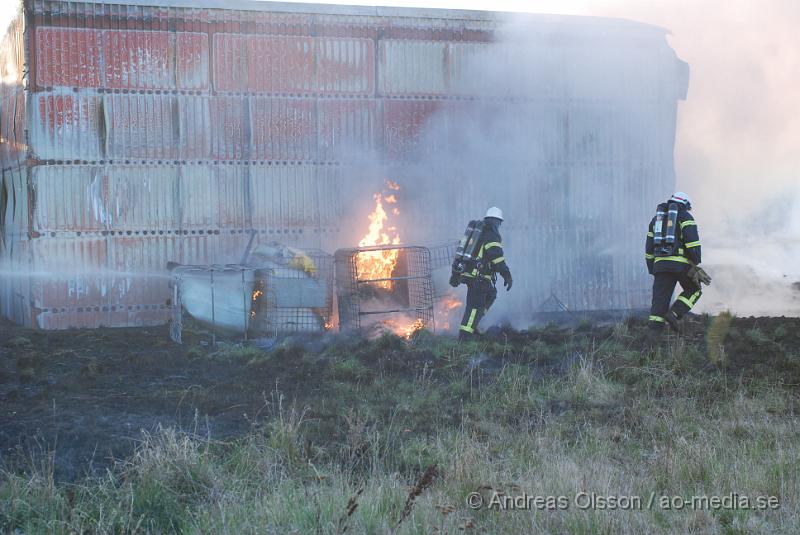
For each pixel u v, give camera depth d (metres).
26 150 12.19
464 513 5.54
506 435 7.19
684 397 8.21
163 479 5.80
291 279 11.34
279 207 13.09
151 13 12.49
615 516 5.41
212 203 12.83
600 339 10.58
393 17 13.47
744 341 10.17
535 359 9.80
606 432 7.18
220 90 12.82
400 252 12.20
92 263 12.33
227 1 12.78
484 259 10.78
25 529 5.26
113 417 7.53
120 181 12.44
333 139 13.29
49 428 7.14
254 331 11.25
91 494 5.66
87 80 12.26
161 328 12.29
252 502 5.58
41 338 11.09
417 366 9.56
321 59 13.21
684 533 5.22
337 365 9.30
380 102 13.47
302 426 7.36
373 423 7.55
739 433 7.14
